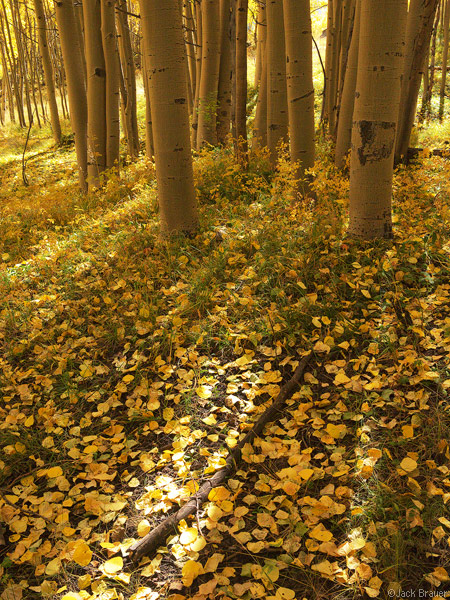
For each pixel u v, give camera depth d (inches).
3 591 77.7
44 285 174.6
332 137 302.4
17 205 297.1
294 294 140.0
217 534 82.4
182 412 112.0
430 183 188.9
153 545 81.8
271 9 214.5
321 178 187.9
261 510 85.8
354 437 97.5
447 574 70.7
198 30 358.0
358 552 76.0
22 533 89.4
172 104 164.4
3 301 162.9
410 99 222.1
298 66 177.5
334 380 109.8
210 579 76.7
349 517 81.7
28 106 665.6
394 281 133.1
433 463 86.4
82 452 106.0
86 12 279.3
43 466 102.8
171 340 129.9
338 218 167.2
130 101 413.1
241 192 218.7
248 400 112.0
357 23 217.0
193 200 180.1
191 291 148.6
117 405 115.9
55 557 83.4
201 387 114.7
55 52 748.6
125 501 92.0
